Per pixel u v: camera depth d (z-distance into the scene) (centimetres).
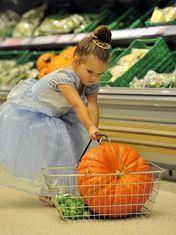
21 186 289
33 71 485
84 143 291
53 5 550
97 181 242
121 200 245
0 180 297
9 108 297
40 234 224
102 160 246
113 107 350
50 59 464
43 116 288
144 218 249
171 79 348
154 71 374
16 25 553
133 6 466
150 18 416
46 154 281
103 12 471
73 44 465
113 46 445
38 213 263
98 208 245
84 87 285
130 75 371
